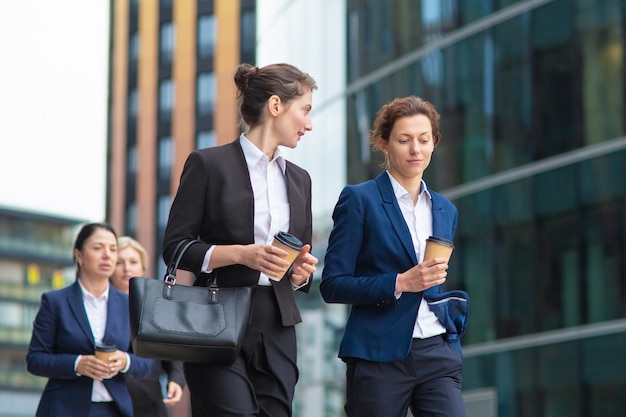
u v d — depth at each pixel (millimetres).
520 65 19953
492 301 20188
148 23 91625
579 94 18906
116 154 92562
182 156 89125
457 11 21391
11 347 86938
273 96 6227
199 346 5805
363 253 6461
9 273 89562
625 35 18312
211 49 89000
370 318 6406
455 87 21250
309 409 25031
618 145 18203
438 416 6352
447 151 21297
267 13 31344
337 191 24734
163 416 8883
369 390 6355
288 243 5766
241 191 6156
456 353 6457
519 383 19516
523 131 19812
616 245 18109
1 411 84438
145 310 5801
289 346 6164
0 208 89562
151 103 90875
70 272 92062
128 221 91062
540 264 19328
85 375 8398
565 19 19219
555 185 19156
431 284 6082
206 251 5926
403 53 22734
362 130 23969
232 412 5926
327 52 25781
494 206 20219
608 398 17969
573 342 18625
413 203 6535
